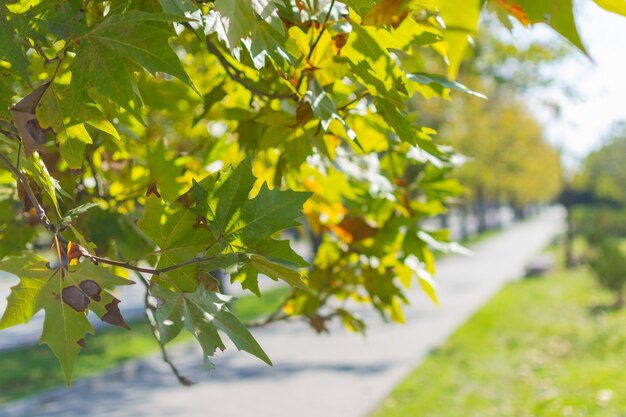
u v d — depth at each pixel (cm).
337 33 120
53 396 1152
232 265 106
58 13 100
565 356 1246
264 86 160
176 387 1216
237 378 1267
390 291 208
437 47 113
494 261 3828
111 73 100
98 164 190
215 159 204
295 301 207
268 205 110
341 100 148
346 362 1358
